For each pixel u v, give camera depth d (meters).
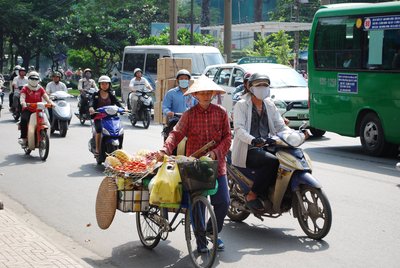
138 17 62.19
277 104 19.98
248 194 8.98
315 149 17.95
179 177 7.45
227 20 33.31
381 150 16.42
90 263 7.96
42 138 15.69
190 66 23.14
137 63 30.47
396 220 9.76
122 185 7.96
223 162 7.82
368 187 12.27
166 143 7.80
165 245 8.69
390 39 16.03
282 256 8.05
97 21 57.09
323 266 7.65
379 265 7.68
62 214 10.45
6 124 23.89
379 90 16.31
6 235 8.45
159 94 23.19
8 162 15.45
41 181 13.14
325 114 18.20
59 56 69.81
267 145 8.64
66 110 20.17
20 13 62.41
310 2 60.31
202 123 7.87
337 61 17.69
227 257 8.02
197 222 7.54
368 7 16.64
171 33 37.59
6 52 86.25
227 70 22.59
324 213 8.48
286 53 43.03
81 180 13.18
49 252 7.69
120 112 14.54
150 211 8.14
